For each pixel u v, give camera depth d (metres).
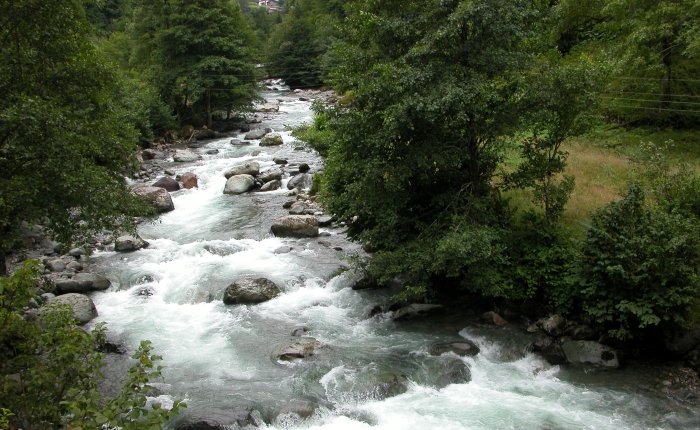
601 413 10.35
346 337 13.62
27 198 10.77
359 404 10.70
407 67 12.80
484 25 12.37
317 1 82.75
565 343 12.50
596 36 31.44
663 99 23.66
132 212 14.08
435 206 14.59
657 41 22.14
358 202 14.40
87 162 12.75
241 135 41.66
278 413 10.25
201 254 19.00
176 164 31.78
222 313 15.01
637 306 11.52
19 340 8.20
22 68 12.23
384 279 13.75
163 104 39.59
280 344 13.21
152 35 43.69
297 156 32.69
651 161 14.52
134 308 15.32
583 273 12.49
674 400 10.67
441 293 15.52
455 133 13.98
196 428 9.71
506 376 11.74
